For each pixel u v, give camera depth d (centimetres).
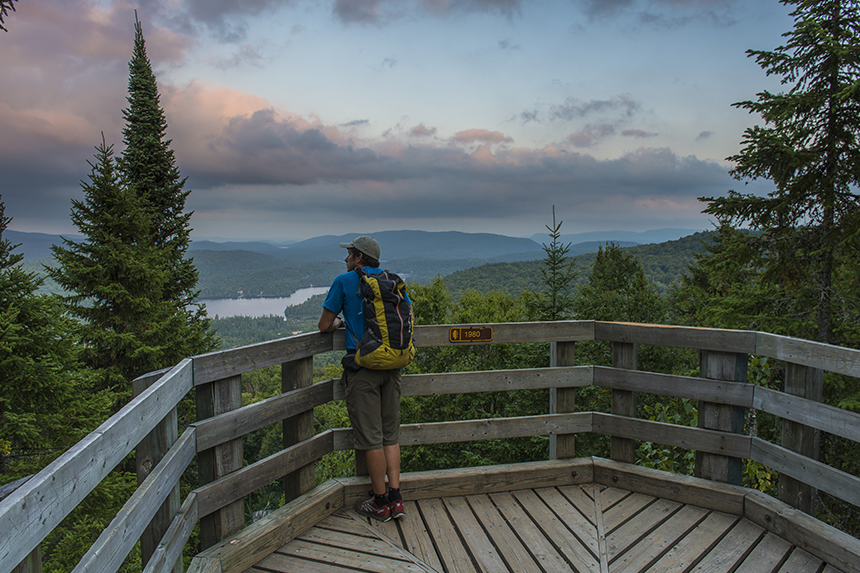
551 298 1164
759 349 276
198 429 222
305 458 277
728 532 263
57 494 110
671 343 304
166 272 1709
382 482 271
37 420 1079
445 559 238
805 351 250
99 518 1003
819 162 960
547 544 252
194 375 220
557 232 1155
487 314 2072
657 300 1433
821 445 881
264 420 252
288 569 230
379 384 268
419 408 1570
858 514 816
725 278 1150
